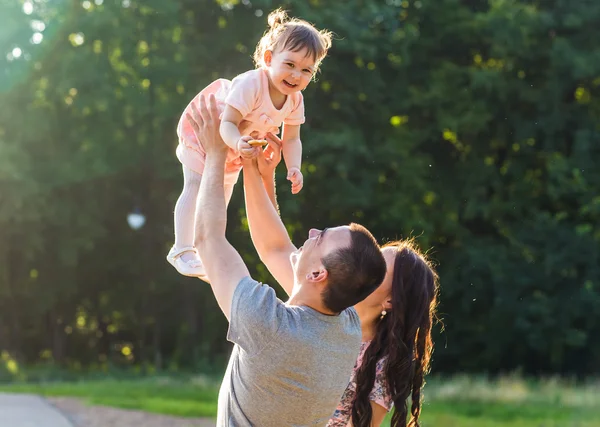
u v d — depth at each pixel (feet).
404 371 13.15
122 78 96.22
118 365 104.63
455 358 102.94
